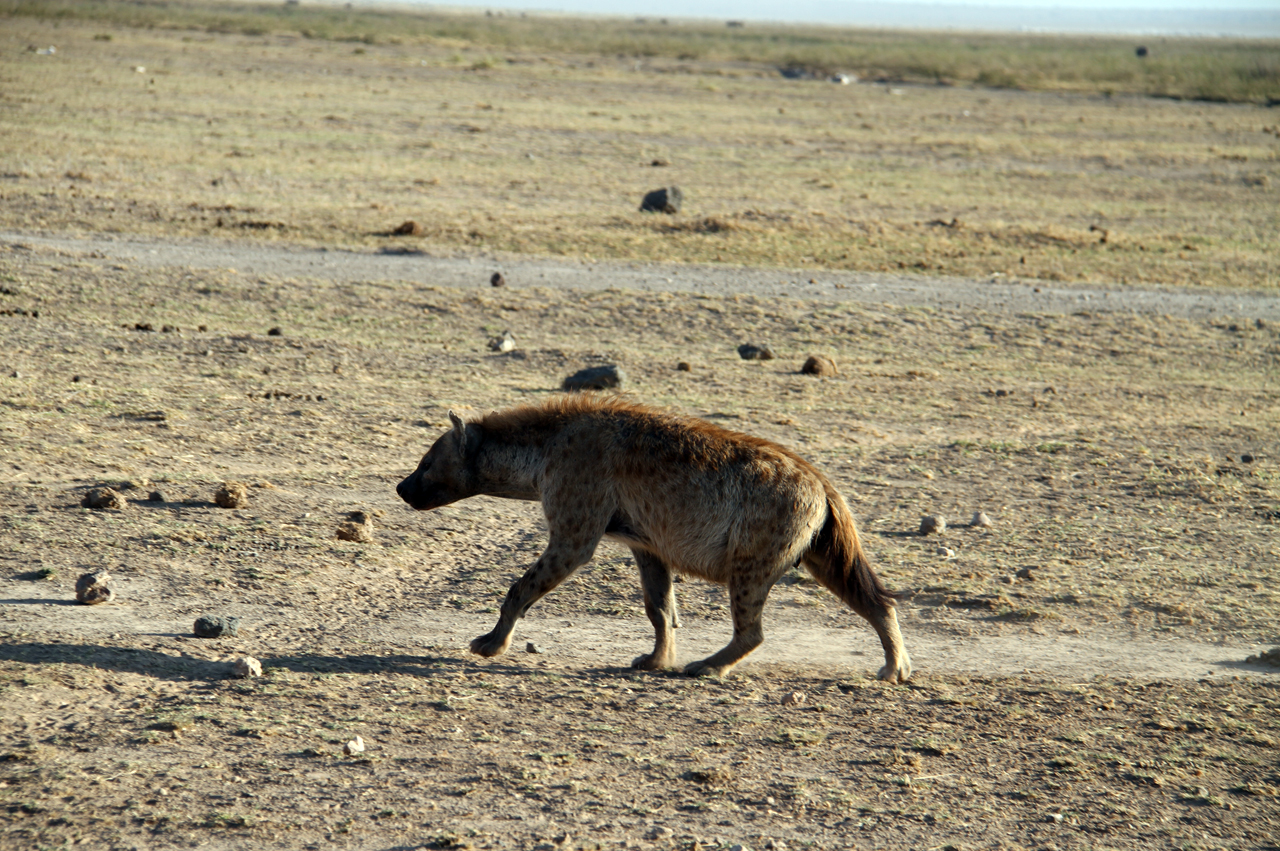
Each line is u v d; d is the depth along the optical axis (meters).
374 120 153.62
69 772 18.83
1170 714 24.41
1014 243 105.12
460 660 26.27
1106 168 154.25
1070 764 21.47
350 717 22.05
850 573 26.06
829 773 20.73
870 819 18.97
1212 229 118.50
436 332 67.44
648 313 74.19
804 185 128.38
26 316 62.44
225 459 41.91
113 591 28.23
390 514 37.41
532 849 17.38
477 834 17.72
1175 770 21.38
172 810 17.92
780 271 89.25
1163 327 79.88
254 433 45.47
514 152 138.12
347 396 52.69
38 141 116.88
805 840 18.17
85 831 17.11
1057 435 54.06
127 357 56.25
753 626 25.84
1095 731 23.27
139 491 36.72
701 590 33.00
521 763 20.41
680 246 95.69
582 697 24.08
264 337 62.34
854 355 69.31
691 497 25.08
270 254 82.94
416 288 75.50
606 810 18.80
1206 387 67.06
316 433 46.31
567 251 91.75
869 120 191.50
